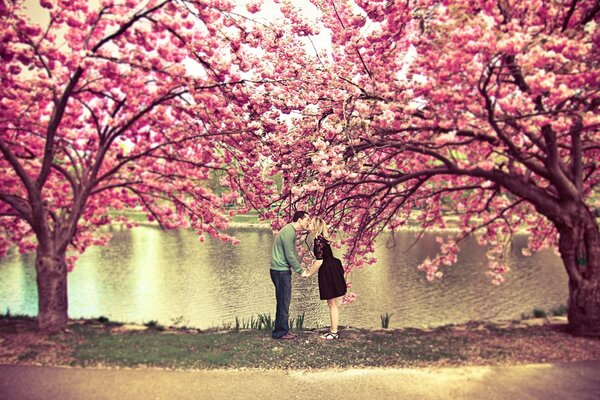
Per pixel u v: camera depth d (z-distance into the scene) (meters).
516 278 27.73
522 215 11.70
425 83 6.94
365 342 7.02
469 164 6.99
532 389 4.98
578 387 5.03
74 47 8.23
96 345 6.55
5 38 7.23
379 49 9.15
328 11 9.62
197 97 8.34
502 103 6.16
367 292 23.62
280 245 7.26
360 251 10.67
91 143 9.82
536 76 5.78
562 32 6.55
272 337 7.25
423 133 7.98
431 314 19.52
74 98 8.43
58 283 7.63
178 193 10.33
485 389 5.01
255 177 10.15
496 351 6.44
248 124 9.03
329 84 8.90
